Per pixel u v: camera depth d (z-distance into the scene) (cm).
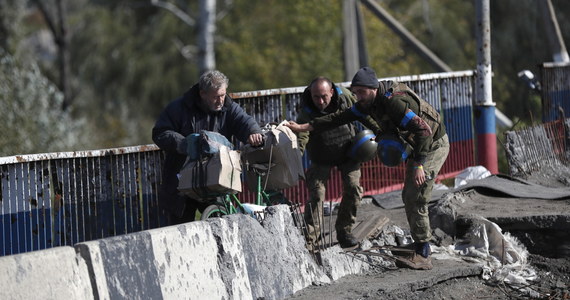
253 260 1741
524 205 2488
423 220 2030
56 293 1285
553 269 2212
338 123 1969
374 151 2030
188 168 1812
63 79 10150
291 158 1980
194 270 1573
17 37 8375
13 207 1848
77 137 6525
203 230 1636
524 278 2145
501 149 4994
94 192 2002
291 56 8638
